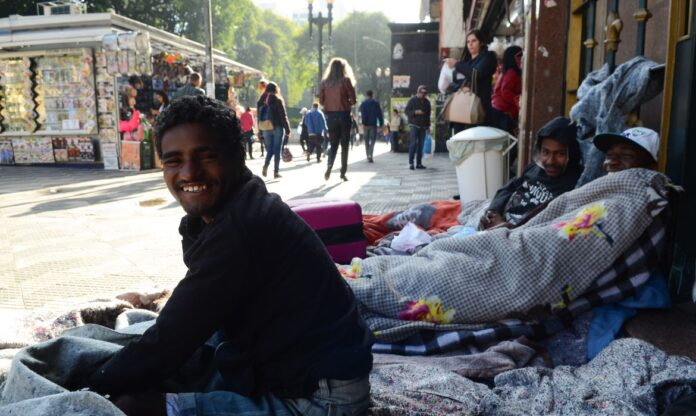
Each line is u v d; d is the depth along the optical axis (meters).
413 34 22.50
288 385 1.54
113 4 28.50
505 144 5.64
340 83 9.27
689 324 2.49
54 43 12.58
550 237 2.61
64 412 1.31
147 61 12.41
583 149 3.59
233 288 1.45
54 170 12.77
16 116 13.71
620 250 2.56
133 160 12.62
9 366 1.78
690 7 2.62
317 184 9.29
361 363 1.54
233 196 1.52
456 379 2.15
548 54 5.11
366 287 2.67
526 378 2.19
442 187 8.66
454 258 2.68
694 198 2.61
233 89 19.31
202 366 1.79
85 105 12.90
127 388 1.50
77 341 1.61
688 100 2.62
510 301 2.54
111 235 5.59
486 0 10.20
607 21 3.74
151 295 3.09
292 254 1.51
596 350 2.44
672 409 1.80
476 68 6.76
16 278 4.11
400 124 19.92
